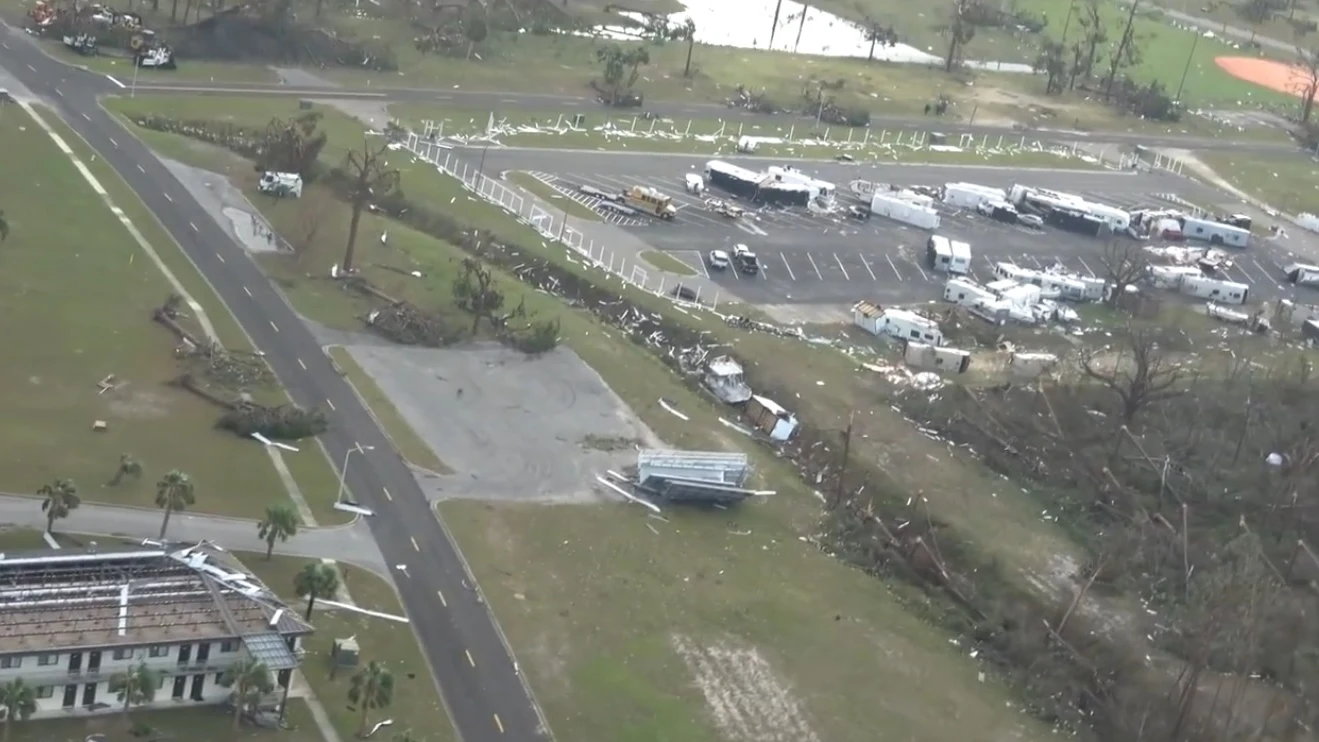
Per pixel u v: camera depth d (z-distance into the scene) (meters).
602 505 158.25
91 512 135.75
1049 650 147.38
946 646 146.38
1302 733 139.88
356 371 174.12
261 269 193.12
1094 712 139.88
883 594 153.12
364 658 126.69
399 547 143.50
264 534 135.50
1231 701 140.62
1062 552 164.62
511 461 162.88
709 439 176.12
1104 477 179.12
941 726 133.50
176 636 115.75
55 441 146.25
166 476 136.88
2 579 119.56
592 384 183.00
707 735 126.62
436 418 168.12
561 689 128.88
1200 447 187.75
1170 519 172.62
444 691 125.31
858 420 184.62
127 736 111.44
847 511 166.50
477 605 137.62
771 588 149.75
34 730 109.94
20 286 174.50
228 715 116.00
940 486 173.00
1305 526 174.38
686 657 136.50
